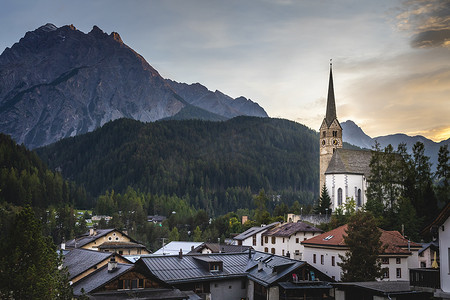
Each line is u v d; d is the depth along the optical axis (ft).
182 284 197.36
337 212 422.82
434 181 387.14
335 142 589.32
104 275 168.55
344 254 229.04
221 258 230.27
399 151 424.46
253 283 210.38
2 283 106.32
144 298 154.40
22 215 112.88
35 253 111.24
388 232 255.29
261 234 352.08
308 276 200.13
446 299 115.75
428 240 330.13
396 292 148.46
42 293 108.17
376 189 403.13
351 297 165.89
